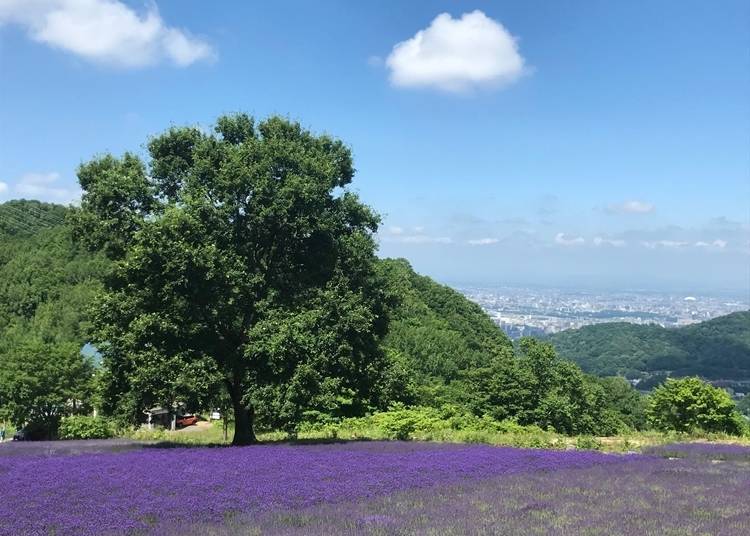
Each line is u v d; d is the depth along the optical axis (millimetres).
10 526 10109
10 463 17500
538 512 11367
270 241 25578
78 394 52406
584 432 48656
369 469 16562
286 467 16656
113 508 11523
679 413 34219
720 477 16359
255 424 34969
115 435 40281
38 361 52062
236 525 10500
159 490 13297
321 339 22906
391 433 29453
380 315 26266
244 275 23500
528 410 47156
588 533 9586
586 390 54406
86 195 24938
